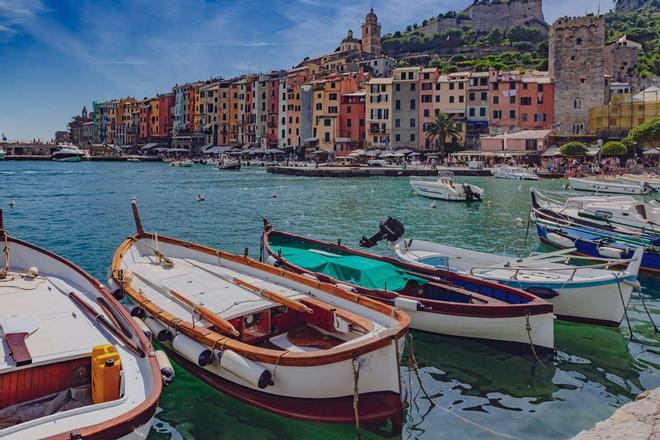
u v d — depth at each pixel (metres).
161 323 12.09
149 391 8.45
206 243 29.56
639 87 115.81
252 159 129.25
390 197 54.88
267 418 10.55
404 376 12.43
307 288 13.27
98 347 8.72
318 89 117.62
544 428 10.30
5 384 8.52
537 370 12.78
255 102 135.50
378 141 110.69
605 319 15.12
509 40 180.50
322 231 34.12
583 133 102.69
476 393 11.71
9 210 42.16
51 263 13.38
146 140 169.88
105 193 57.03
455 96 105.56
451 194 51.78
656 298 18.91
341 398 9.90
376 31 185.00
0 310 10.84
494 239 31.44
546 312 13.02
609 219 28.70
